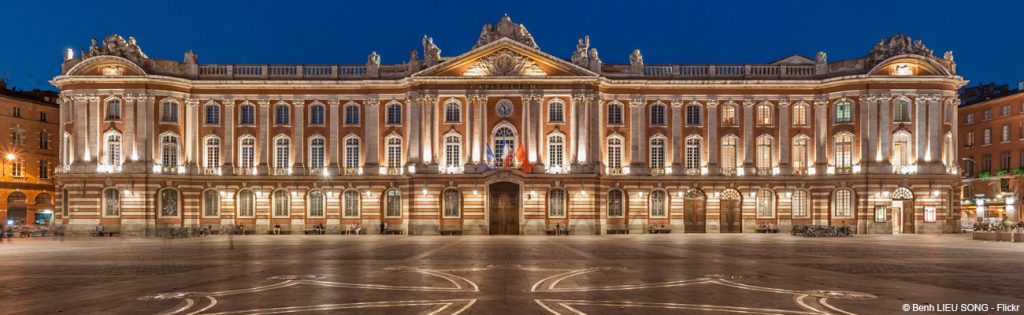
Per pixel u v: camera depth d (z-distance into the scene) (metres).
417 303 20.52
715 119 70.81
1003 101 86.81
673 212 70.75
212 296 22.05
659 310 19.33
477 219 68.19
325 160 70.50
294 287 24.19
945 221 68.50
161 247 47.81
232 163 70.00
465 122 68.69
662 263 33.41
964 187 94.25
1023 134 83.44
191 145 69.38
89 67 67.62
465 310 19.33
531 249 44.47
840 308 19.58
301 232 70.44
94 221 67.25
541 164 68.19
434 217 68.12
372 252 41.62
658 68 71.12
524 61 68.56
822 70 70.69
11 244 52.16
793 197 71.12
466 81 68.31
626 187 70.31
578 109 68.31
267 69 70.69
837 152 69.88
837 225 69.56
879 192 68.25
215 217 70.19
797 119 71.12
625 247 46.59
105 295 22.39
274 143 70.69
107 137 67.62
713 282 25.42
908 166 68.31
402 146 70.25
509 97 68.69
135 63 67.38
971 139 93.06
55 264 33.62
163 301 21.11
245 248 46.31
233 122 70.12
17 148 80.25
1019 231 55.53
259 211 70.38
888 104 68.25
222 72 70.31
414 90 68.88
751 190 70.75
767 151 71.38
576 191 68.19
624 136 70.44
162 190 68.50
